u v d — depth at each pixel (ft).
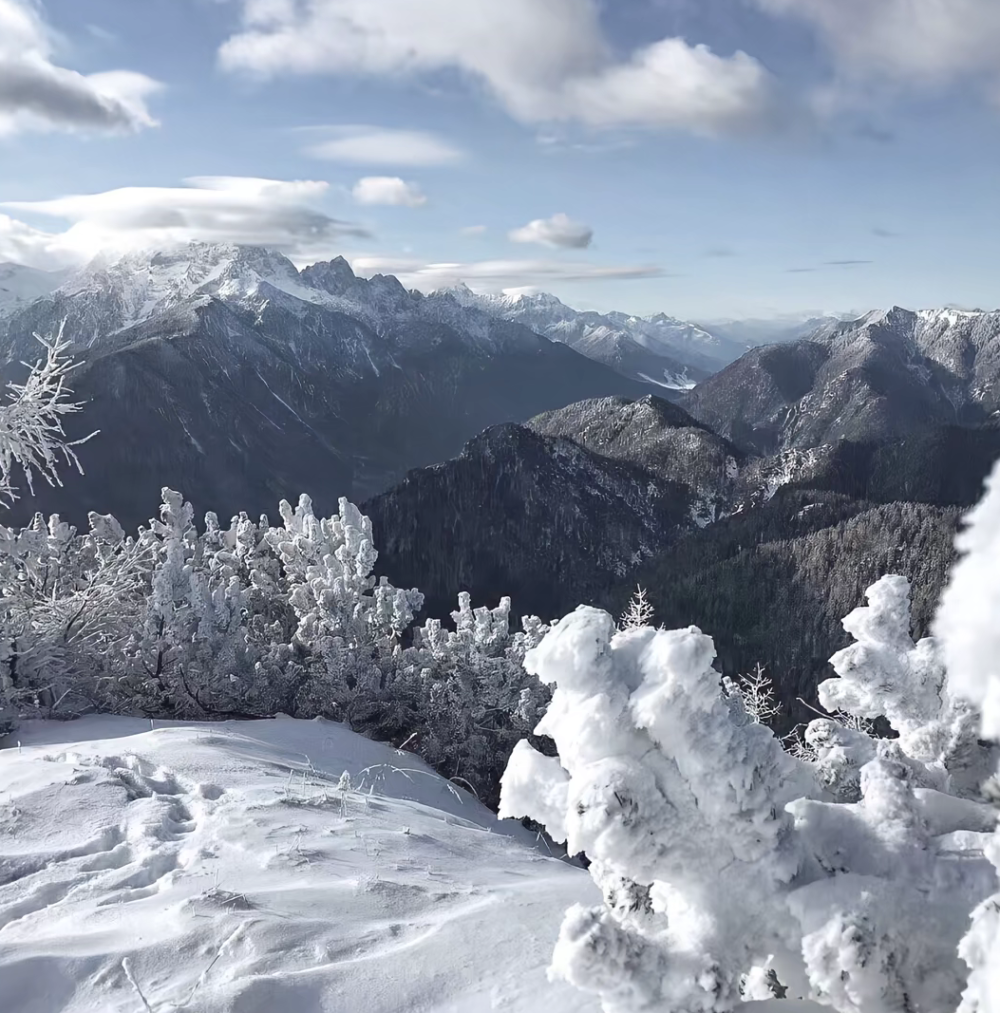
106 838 16.96
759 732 6.84
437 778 35.19
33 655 39.42
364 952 11.08
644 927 7.37
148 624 43.96
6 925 13.29
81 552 50.62
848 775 9.61
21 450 27.50
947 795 8.02
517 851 18.90
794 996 7.55
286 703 48.14
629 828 6.47
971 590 3.25
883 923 6.48
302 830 17.26
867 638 9.91
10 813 18.15
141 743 25.77
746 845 6.76
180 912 12.49
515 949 10.71
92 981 10.69
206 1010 9.25
